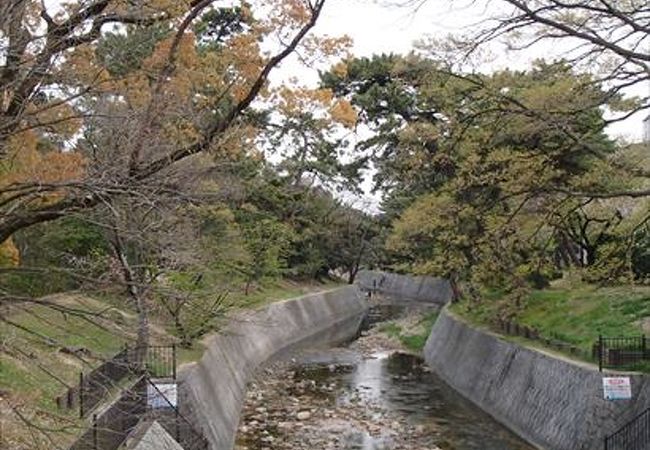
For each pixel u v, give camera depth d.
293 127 13.94
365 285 95.38
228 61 10.67
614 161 14.91
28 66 9.06
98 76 9.36
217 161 14.09
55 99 9.61
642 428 17.33
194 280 20.81
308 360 38.84
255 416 26.11
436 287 71.06
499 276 25.30
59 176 9.50
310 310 52.97
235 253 24.56
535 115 12.77
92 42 9.85
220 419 22.05
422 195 32.97
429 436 23.23
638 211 18.44
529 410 22.59
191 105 10.53
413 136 23.16
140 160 9.68
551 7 11.35
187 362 22.48
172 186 10.06
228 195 15.77
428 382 32.38
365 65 29.92
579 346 22.47
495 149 18.36
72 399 14.10
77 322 18.44
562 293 28.92
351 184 40.34
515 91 15.70
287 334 44.66
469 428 24.08
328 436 23.45
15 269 8.89
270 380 33.12
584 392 19.50
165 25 11.05
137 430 14.67
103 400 13.95
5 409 12.48
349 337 49.19
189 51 10.39
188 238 12.41
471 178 19.25
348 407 27.55
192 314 20.89
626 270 17.02
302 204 47.47
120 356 15.27
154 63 10.30
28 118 9.47
